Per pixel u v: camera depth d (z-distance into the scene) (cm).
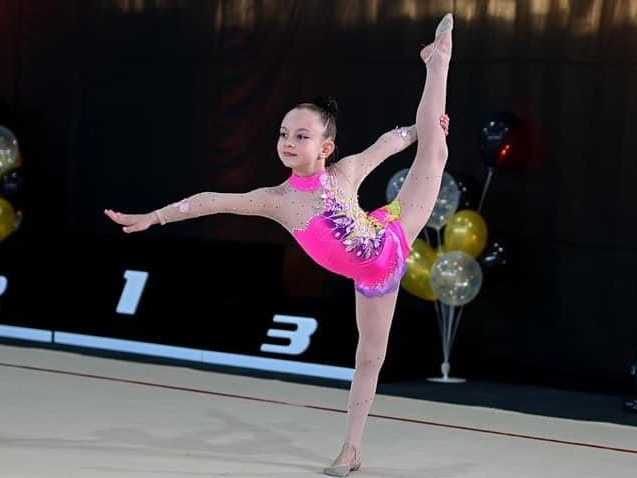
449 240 1798
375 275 1152
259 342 1873
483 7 1912
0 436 1305
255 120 2127
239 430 1391
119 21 2255
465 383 1850
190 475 1147
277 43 2100
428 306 1975
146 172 2241
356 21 2027
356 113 2031
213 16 2159
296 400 1619
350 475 1177
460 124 1933
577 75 1839
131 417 1449
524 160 1873
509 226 1891
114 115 2269
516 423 1522
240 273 2072
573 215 1847
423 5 1967
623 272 1814
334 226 1120
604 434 1466
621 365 1814
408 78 1984
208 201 1114
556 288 1862
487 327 1916
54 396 1579
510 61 1891
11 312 2128
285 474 1165
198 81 2180
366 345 1184
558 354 1862
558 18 1853
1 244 2259
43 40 2328
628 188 1808
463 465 1248
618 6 1808
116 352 1994
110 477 1127
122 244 2152
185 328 1961
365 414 1191
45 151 2336
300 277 2098
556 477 1211
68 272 2138
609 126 1819
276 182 2111
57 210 2330
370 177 2023
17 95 2355
